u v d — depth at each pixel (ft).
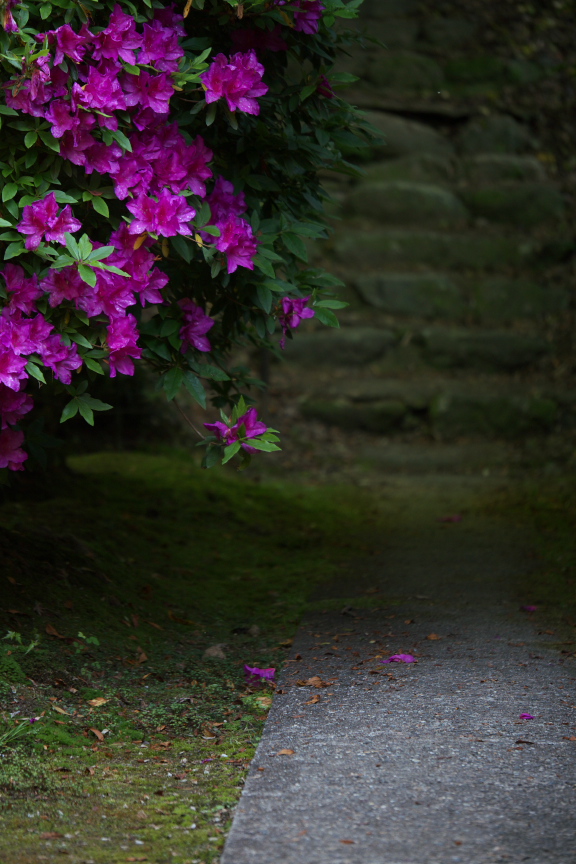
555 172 32.65
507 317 29.48
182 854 7.13
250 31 10.41
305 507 20.79
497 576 15.65
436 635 12.55
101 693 10.44
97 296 9.32
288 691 10.57
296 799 7.84
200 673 11.50
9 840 7.34
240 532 18.54
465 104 33.71
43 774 8.54
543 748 8.77
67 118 9.10
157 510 18.65
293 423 26.32
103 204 9.47
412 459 24.98
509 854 6.92
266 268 9.87
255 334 13.46
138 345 10.28
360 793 7.91
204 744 9.40
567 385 27.35
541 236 31.19
